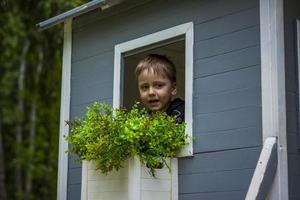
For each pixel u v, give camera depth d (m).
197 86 3.79
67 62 4.84
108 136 3.67
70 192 4.60
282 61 3.41
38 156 11.93
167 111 4.06
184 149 3.76
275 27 3.42
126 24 4.35
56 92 10.02
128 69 4.60
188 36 3.89
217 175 3.58
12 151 12.16
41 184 12.07
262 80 3.42
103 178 3.86
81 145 3.91
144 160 3.64
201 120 3.72
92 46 4.63
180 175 3.78
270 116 3.35
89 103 4.57
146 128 3.64
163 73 4.06
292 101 3.43
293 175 3.36
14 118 11.87
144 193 3.63
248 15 3.58
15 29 9.86
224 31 3.69
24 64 11.16
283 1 3.50
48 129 11.33
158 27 4.11
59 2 6.93
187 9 3.93
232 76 3.60
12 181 12.22
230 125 3.56
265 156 3.26
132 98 4.63
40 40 9.02
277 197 3.25
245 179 3.44
